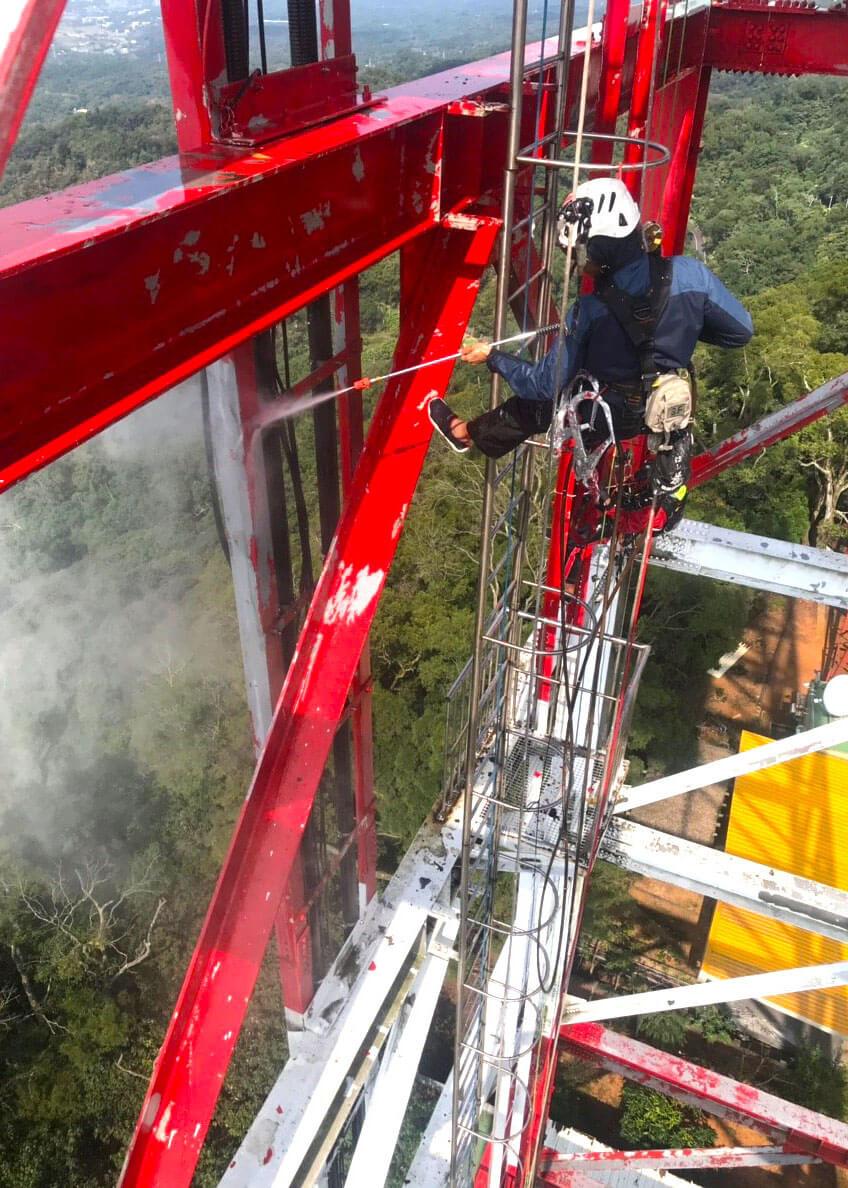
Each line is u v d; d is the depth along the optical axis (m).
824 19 7.52
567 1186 11.53
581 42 5.38
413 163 3.73
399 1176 15.16
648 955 19.28
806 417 10.13
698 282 3.45
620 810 7.35
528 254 3.91
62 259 2.14
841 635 27.08
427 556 22.88
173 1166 4.54
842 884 18.05
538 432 3.62
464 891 4.43
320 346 4.84
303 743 4.32
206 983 4.41
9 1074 16.45
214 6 2.85
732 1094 10.88
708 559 9.53
